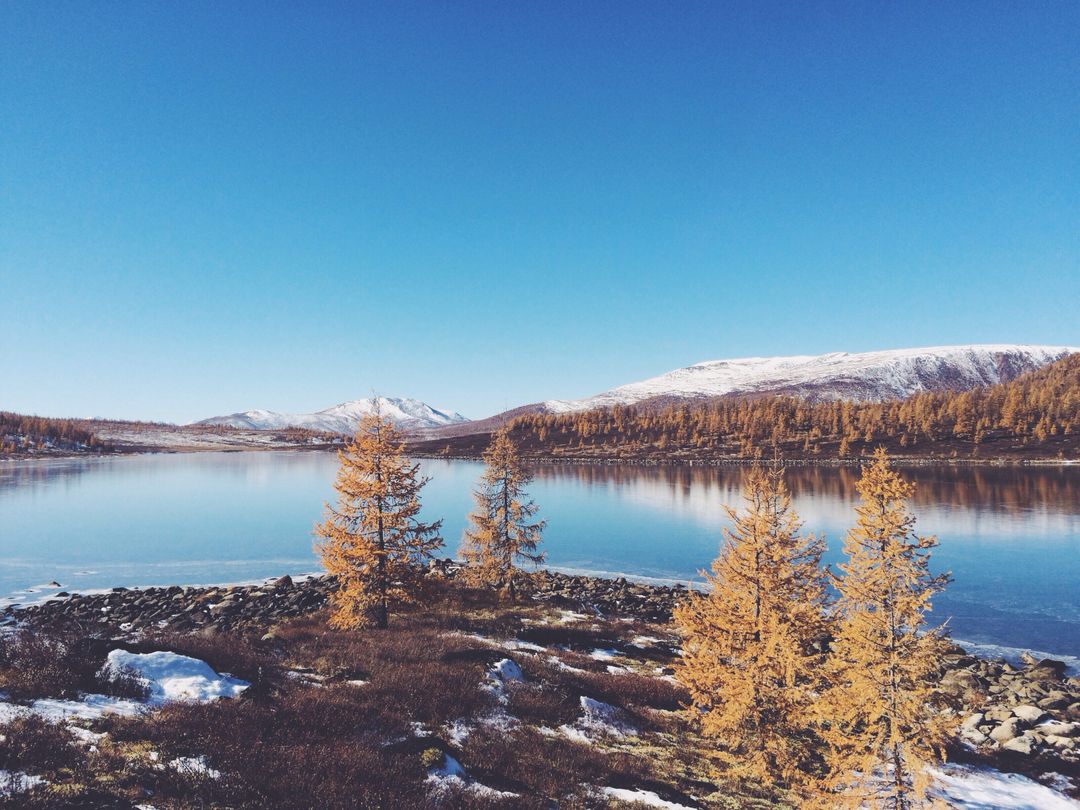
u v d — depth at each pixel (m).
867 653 15.02
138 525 75.69
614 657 30.34
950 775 19.70
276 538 67.44
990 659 33.47
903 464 147.75
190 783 10.49
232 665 18.25
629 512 87.69
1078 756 21.52
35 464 188.75
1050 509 81.19
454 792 12.75
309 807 10.60
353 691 17.84
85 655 15.97
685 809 14.40
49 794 9.10
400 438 29.78
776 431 196.25
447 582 43.94
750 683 16.78
